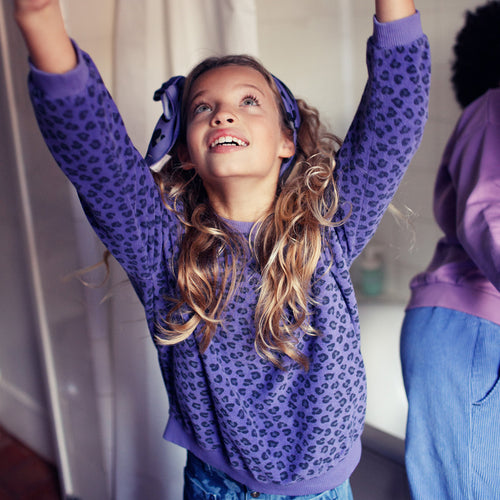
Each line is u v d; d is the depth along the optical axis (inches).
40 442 84.6
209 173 33.8
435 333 42.9
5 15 59.9
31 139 62.5
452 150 46.8
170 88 37.2
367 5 63.5
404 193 68.7
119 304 59.3
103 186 30.9
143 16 53.1
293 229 35.4
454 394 41.2
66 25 56.6
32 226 66.1
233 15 49.2
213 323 35.0
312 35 66.7
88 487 71.1
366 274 70.9
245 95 34.6
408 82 30.0
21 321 82.0
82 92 28.0
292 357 34.3
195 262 35.1
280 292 34.1
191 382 36.5
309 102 68.7
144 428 61.7
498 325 40.9
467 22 53.2
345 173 33.9
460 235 40.4
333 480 38.0
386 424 63.0
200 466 41.4
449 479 41.3
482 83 53.5
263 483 38.0
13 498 77.0
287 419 36.4
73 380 68.4
